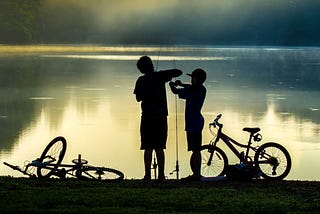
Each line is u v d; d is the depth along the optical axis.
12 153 30.70
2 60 145.62
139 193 13.65
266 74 108.88
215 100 61.31
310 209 12.47
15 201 12.75
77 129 40.06
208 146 16.64
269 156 16.39
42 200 12.84
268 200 13.08
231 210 12.24
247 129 16.64
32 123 42.97
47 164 16.42
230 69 125.56
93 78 94.69
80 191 13.90
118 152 30.92
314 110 52.47
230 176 15.98
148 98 14.95
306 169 26.88
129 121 44.16
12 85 80.25
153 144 15.09
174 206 12.55
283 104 57.69
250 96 66.25
